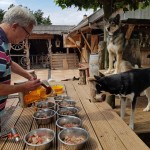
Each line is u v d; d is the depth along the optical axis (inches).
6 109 119.4
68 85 188.4
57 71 560.4
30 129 91.7
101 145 77.2
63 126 88.5
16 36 72.7
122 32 170.4
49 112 103.3
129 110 159.2
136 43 183.8
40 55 693.9
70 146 70.5
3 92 70.9
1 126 91.9
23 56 622.5
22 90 75.0
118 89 124.3
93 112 113.9
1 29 69.7
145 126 132.2
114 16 172.2
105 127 93.6
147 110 159.8
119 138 82.6
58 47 714.8
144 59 234.5
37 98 124.6
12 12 69.7
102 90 128.3
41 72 546.9
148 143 126.1
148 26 219.8
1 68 67.0
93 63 195.6
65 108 107.6
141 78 126.3
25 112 114.5
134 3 164.6
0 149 74.3
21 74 100.5
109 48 169.9
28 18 70.9
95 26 266.2
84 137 78.5
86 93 156.7
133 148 74.9
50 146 73.9
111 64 173.5
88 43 380.5
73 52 698.2
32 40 676.1
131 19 185.6
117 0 169.5
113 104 166.2
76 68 615.2
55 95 142.9
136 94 126.4
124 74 127.1
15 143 78.2
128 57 173.9
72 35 492.1
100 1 172.7
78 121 92.0
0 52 66.7
